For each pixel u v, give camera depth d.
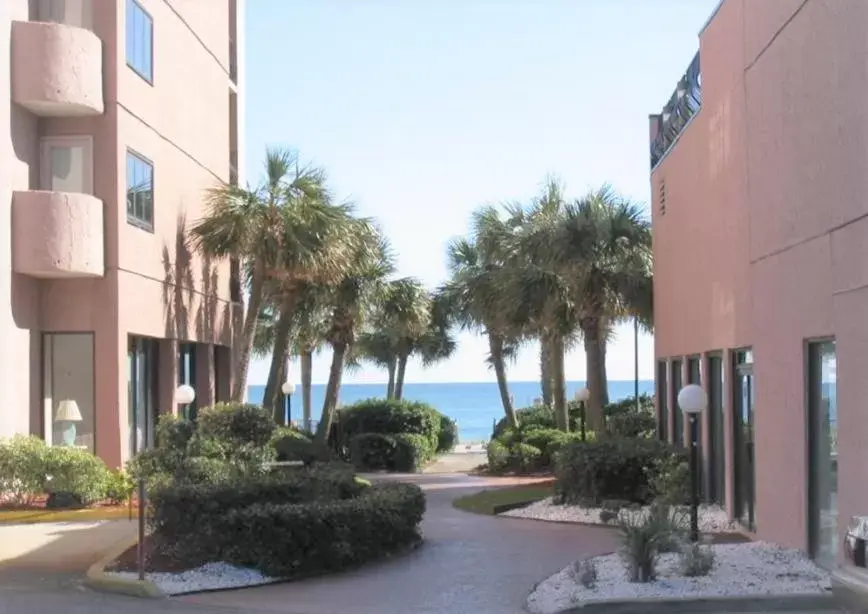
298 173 23.03
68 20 17.58
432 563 11.19
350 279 28.81
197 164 22.95
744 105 12.45
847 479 8.68
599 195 23.70
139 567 9.81
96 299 17.41
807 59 9.96
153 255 19.58
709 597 8.40
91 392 17.47
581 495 15.94
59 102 16.58
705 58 14.83
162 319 20.14
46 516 14.23
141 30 19.02
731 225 13.22
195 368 23.95
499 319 26.39
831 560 9.60
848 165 8.86
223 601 9.19
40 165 17.42
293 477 11.98
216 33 24.92
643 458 15.48
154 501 10.80
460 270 35.97
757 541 11.58
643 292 21.34
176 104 21.28
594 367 21.84
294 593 9.58
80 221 16.67
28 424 16.62
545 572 10.43
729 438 13.34
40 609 8.65
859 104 8.61
